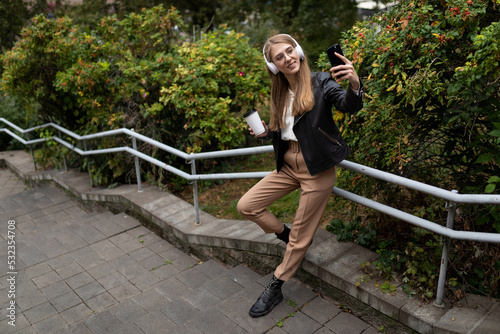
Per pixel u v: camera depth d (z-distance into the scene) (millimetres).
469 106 2496
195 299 3150
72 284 3664
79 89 5598
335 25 12344
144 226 4773
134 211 4926
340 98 2275
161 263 3947
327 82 2400
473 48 2438
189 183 5781
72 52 5844
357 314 2828
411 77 2531
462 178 2861
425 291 2598
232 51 6016
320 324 2727
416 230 2861
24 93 6324
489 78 2482
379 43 2803
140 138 4859
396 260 2895
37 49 5840
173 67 5633
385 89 2838
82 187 6180
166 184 5562
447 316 2438
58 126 6617
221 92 5914
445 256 2418
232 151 3584
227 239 3730
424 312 2484
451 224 2344
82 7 13672
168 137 5988
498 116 2453
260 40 11461
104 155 5941
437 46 2533
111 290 3555
